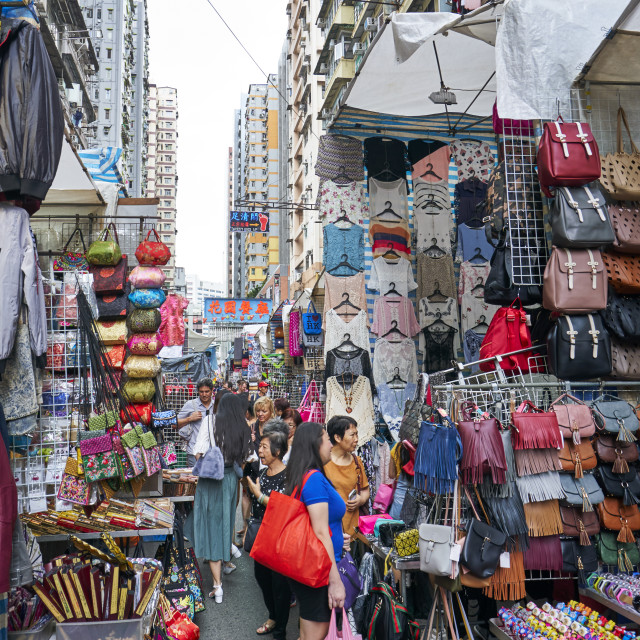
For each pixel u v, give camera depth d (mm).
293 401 15742
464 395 3953
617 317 3951
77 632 2973
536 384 3877
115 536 4438
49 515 4547
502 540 3270
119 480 3670
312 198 30688
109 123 46844
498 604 3990
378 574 4234
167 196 110875
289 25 42219
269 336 23578
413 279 7379
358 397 6777
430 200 7426
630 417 3672
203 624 4633
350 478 4469
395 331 7168
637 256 4039
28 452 3334
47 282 3637
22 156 2723
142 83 63688
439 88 6621
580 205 3693
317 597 2896
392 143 7379
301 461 3016
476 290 7312
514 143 4590
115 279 6055
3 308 2781
